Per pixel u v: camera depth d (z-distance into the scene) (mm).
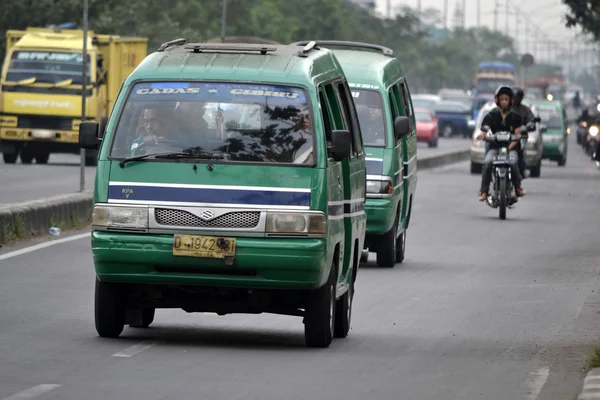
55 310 25453
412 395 18141
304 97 22328
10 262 33531
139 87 22625
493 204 50625
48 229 41500
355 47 40438
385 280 32719
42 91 72688
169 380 18531
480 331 24797
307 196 21641
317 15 158875
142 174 21797
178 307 22453
